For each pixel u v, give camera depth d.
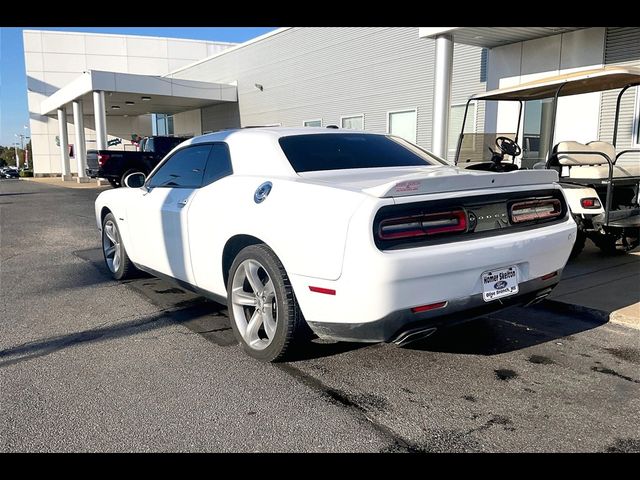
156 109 31.92
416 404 3.13
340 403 3.15
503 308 3.48
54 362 3.79
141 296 5.52
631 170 7.16
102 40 41.59
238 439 2.76
